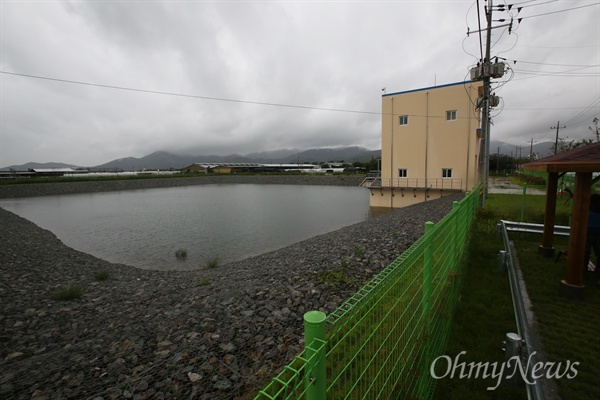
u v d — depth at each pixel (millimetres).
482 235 10047
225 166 126062
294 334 6086
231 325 6484
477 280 6527
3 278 10305
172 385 4746
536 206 15398
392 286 2273
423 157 28016
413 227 15633
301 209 35812
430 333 3320
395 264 2418
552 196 7477
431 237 3141
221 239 20984
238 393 4516
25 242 17312
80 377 5039
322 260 11055
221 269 12195
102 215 32906
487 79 18047
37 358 5652
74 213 34750
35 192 58031
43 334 6555
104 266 13312
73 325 6957
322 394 1467
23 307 8008
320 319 1462
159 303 8055
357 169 99938
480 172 23844
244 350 5594
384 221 19219
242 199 48562
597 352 3977
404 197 29234
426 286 3094
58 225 27062
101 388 4758
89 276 11336
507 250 7148
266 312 7027
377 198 30719
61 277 11062
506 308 5254
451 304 4727
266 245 19172
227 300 7781
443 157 27109
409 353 2762
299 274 9570
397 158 29344
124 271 12422
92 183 67562
